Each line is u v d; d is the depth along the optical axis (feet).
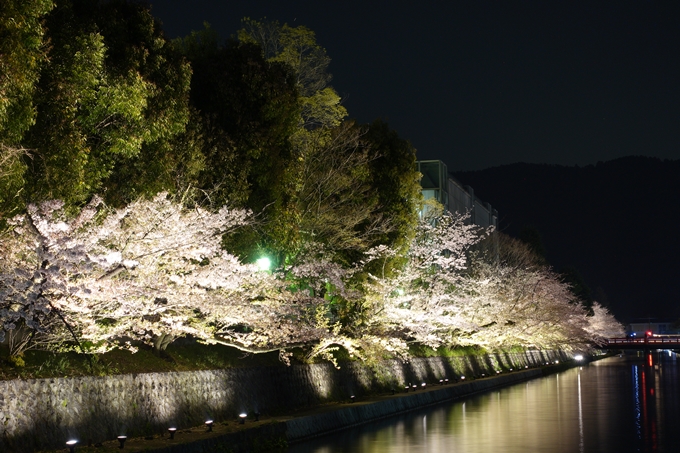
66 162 48.55
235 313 61.67
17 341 46.55
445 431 68.80
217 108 73.56
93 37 51.57
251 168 72.90
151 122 57.31
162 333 58.85
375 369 102.32
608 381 156.46
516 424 74.23
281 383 75.31
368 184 107.55
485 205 273.75
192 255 55.62
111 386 49.80
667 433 65.92
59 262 42.32
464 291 136.87
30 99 43.55
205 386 61.52
